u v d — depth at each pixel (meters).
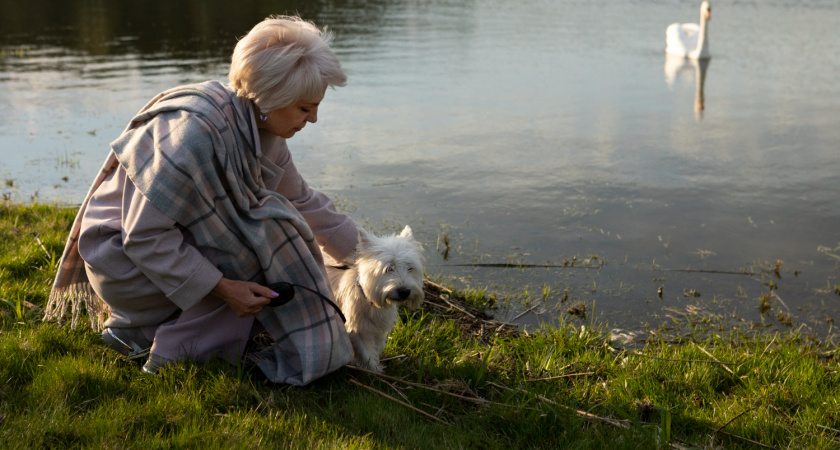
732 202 7.08
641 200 7.12
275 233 2.99
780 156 8.55
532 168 8.06
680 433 3.04
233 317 3.10
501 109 10.86
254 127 2.88
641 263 5.71
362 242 3.41
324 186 7.34
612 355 4.05
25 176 7.33
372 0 28.25
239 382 2.96
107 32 18.23
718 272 5.57
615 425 2.96
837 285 5.24
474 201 7.02
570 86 12.70
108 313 3.32
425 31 19.84
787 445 2.98
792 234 6.31
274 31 2.74
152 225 2.71
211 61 14.12
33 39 17.05
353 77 13.27
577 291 5.23
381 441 2.73
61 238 4.79
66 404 2.73
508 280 5.38
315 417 2.80
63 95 11.05
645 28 21.06
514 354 3.91
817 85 12.78
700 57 15.59
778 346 4.24
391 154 8.50
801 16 22.89
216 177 2.77
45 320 3.44
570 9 26.25
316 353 3.04
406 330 3.90
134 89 11.46
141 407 2.74
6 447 2.37
